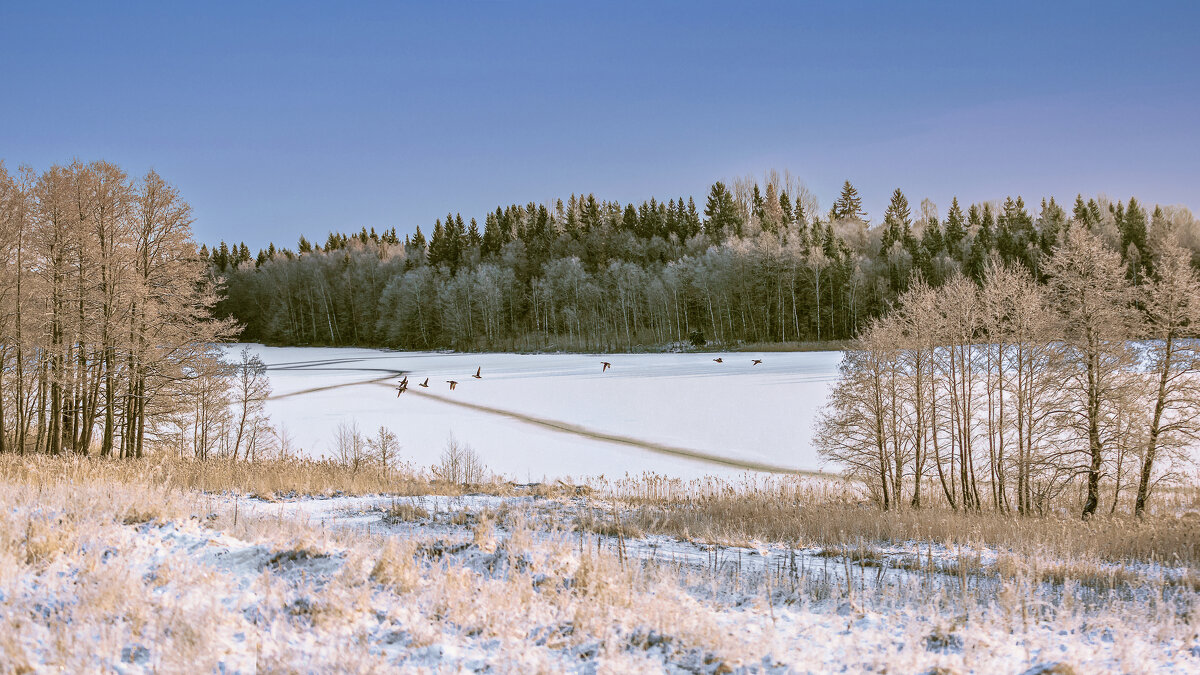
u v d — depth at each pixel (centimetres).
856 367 2905
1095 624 727
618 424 4962
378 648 537
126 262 3105
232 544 833
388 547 775
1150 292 2706
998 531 1562
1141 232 10469
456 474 3119
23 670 443
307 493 1914
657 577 850
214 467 2197
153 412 3378
